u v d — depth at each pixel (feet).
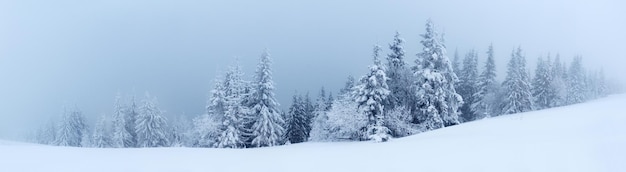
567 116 79.05
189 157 54.29
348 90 157.48
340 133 115.85
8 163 46.98
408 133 109.91
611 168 26.61
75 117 196.03
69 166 45.06
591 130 46.78
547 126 64.39
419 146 53.72
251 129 126.21
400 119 110.22
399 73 115.85
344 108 110.52
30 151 59.62
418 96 111.34
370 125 101.09
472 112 171.73
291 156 52.80
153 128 158.30
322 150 60.39
